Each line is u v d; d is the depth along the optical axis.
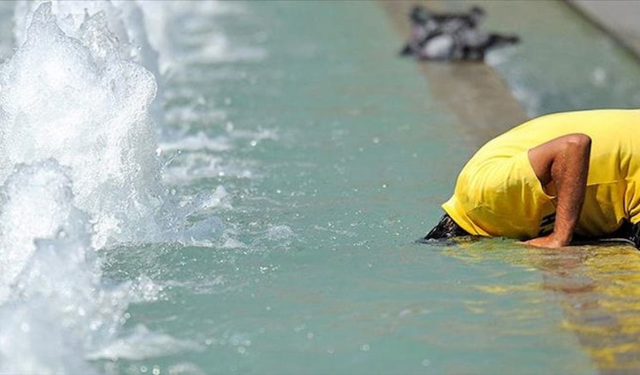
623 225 20.69
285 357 16.53
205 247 20.62
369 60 38.84
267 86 35.50
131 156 21.70
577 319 17.50
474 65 37.03
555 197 20.36
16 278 18.02
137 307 18.08
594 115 20.70
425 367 16.17
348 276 19.31
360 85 35.34
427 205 23.47
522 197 20.25
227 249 20.58
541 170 20.09
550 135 20.56
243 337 17.11
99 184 21.45
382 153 27.81
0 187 21.22
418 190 24.59
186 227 21.56
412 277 19.20
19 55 22.17
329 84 35.59
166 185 24.58
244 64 38.88
